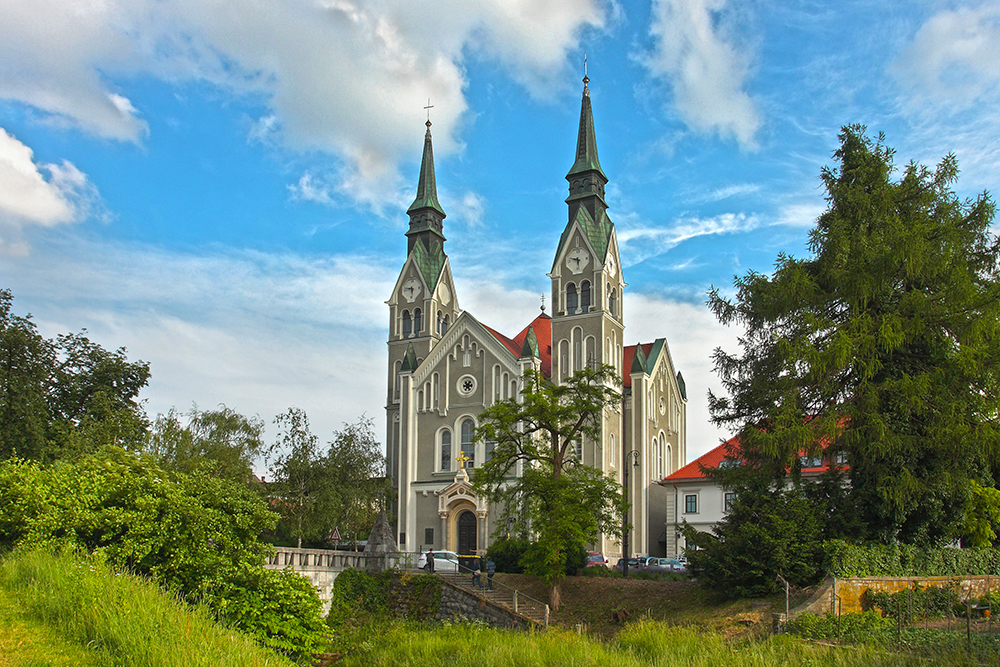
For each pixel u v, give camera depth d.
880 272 35.78
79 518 24.48
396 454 81.75
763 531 34.78
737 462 42.56
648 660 25.52
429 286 84.94
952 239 36.12
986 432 33.69
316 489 62.91
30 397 49.72
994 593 35.03
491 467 47.91
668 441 88.12
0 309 51.59
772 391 38.72
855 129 40.88
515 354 73.31
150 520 25.45
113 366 57.84
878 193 38.84
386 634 34.41
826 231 39.19
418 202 88.44
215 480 28.75
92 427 51.00
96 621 17.19
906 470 35.06
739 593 36.16
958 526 38.47
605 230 78.38
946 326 35.50
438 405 75.44
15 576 19.45
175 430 60.72
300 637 24.95
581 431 49.38
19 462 27.38
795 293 37.91
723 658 24.36
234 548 26.95
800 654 24.34
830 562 33.84
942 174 39.16
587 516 45.12
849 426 36.16
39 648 15.97
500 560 53.38
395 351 85.06
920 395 34.66
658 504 81.88
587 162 79.88
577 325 75.94
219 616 23.58
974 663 22.39
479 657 25.53
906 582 34.47
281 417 65.19
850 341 34.91
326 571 47.62
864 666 22.48
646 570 56.94
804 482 38.88
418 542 72.12
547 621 41.72
